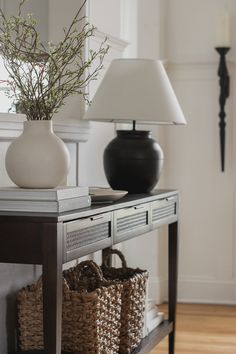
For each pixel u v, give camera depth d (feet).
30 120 8.47
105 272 11.63
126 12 16.11
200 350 13.46
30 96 8.64
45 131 8.43
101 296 9.39
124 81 11.37
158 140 17.01
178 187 17.39
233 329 14.98
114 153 11.72
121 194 9.96
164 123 13.16
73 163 12.29
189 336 14.40
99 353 9.39
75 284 10.13
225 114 17.06
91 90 12.83
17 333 9.80
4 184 9.77
